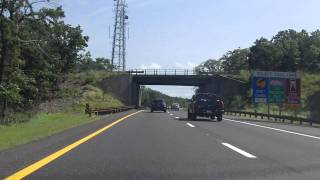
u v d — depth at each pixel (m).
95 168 12.81
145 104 159.00
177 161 14.40
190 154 16.19
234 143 20.39
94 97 89.00
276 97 58.31
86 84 99.38
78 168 12.77
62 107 67.25
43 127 28.61
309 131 30.95
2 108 49.59
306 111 76.50
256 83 58.53
